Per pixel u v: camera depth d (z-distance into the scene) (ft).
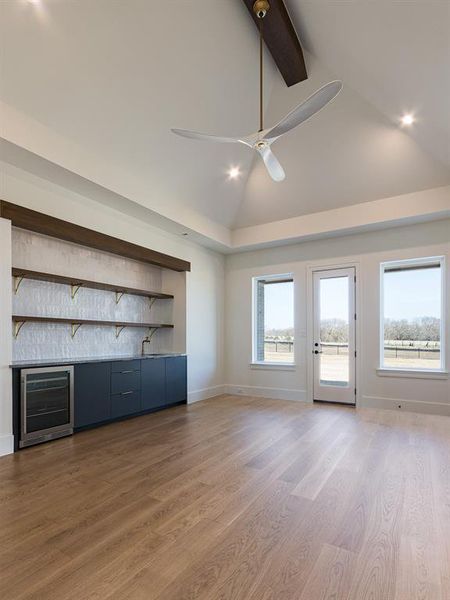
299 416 15.10
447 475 8.91
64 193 12.44
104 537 6.24
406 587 5.04
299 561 5.60
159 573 5.32
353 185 15.78
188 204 16.65
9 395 10.43
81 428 12.82
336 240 18.26
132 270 17.03
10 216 10.49
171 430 12.95
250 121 13.79
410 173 14.62
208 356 19.94
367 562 5.58
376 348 16.93
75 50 9.23
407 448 10.91
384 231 17.02
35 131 10.11
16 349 12.05
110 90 10.47
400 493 7.95
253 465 9.59
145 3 9.07
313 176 15.92
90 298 14.80
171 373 16.92
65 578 5.21
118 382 14.01
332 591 4.96
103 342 15.43
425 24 7.81
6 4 7.97
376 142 13.88
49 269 13.10
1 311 10.28
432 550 5.89
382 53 9.59
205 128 13.16
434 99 10.25
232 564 5.53
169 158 13.70
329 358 18.17
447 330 15.46
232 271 21.54
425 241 16.05
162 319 18.79
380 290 17.02
